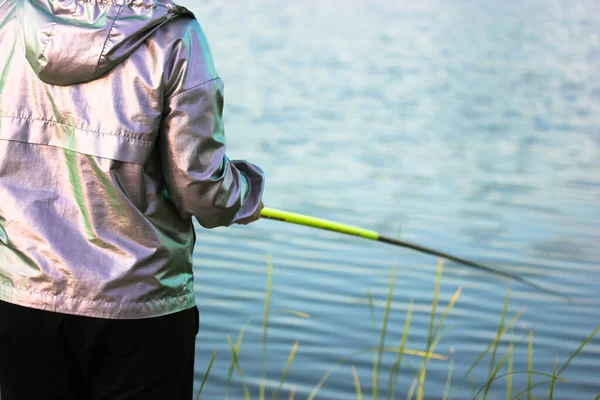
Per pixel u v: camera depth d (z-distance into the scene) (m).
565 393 5.27
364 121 14.90
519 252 8.20
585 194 10.69
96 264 2.08
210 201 2.17
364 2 39.16
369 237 3.18
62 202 2.11
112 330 2.10
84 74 2.07
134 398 2.18
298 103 16.12
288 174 10.85
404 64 22.70
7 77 2.15
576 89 20.36
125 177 2.10
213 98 2.14
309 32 27.83
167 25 2.12
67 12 2.09
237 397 5.00
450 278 7.32
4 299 2.12
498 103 17.88
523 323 6.40
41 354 2.14
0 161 2.12
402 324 6.22
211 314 6.25
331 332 6.01
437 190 10.53
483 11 38.69
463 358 5.69
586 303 6.91
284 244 7.95
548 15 38.47
